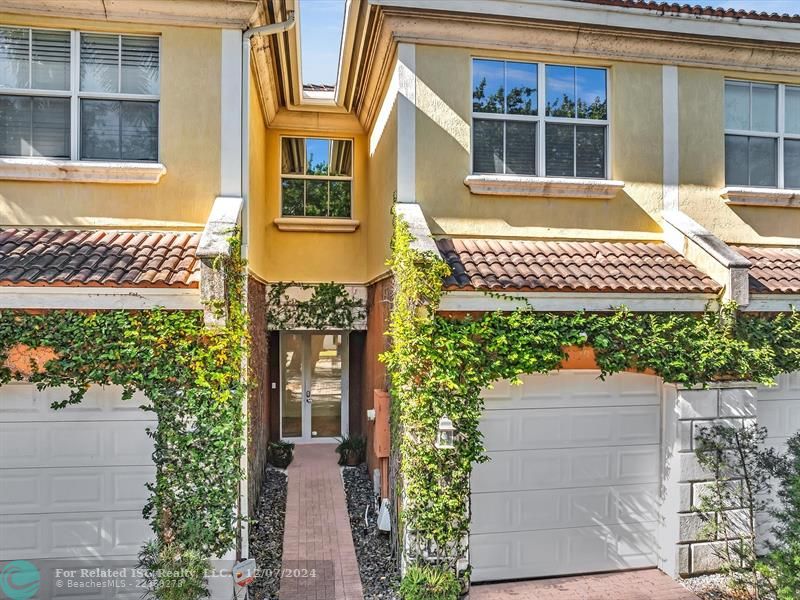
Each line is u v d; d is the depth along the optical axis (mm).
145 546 6344
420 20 7402
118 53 7203
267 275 11336
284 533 8672
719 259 7160
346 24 8656
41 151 7082
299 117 11680
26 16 6891
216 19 7219
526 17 7508
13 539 6551
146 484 6355
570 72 8117
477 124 7867
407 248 6812
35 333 6027
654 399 7867
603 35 7852
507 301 6809
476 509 7391
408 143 7523
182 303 6277
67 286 5961
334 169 12047
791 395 8156
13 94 7016
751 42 8219
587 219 8031
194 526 6211
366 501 9984
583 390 7719
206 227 6426
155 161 7297
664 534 7617
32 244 6547
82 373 6176
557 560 7582
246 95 7391
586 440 7707
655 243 8180
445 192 7641
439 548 6773
